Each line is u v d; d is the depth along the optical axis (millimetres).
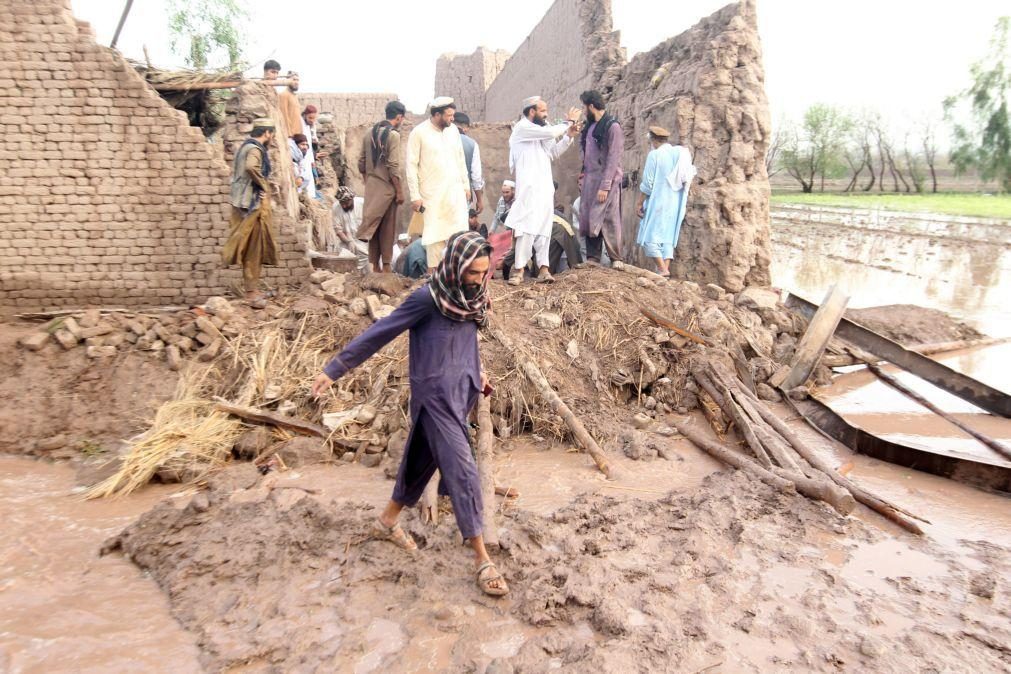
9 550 4055
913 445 5633
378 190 8031
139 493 4859
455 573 3775
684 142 8609
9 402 5758
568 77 14656
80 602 3570
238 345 6238
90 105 7012
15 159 7020
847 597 3596
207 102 9094
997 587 3686
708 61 8469
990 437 5855
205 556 3848
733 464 5152
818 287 12875
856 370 7578
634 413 6164
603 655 3076
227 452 5285
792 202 39281
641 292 7215
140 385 5973
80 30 6891
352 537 4070
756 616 3426
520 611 3461
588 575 3705
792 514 4445
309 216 10289
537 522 4230
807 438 5848
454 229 7375
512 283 7480
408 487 3797
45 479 5051
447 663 3121
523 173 7602
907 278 13820
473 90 33469
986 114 36656
